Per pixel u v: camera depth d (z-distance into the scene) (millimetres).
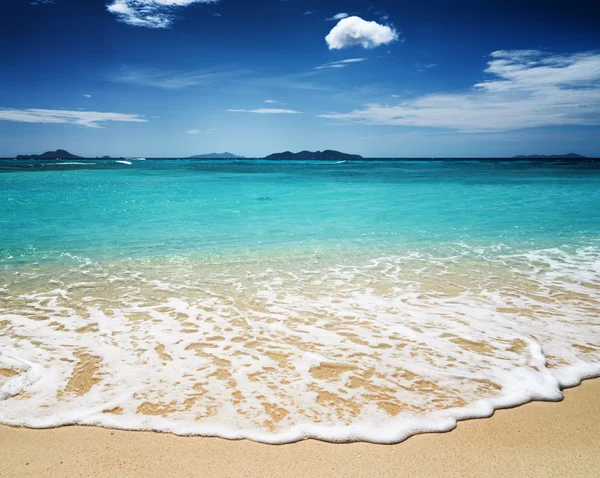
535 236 9797
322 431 2834
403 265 7207
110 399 3150
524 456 2635
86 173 35844
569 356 3912
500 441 2771
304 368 3650
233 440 2748
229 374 3533
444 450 2686
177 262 7297
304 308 5133
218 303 5289
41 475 2439
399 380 3467
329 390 3312
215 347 4043
